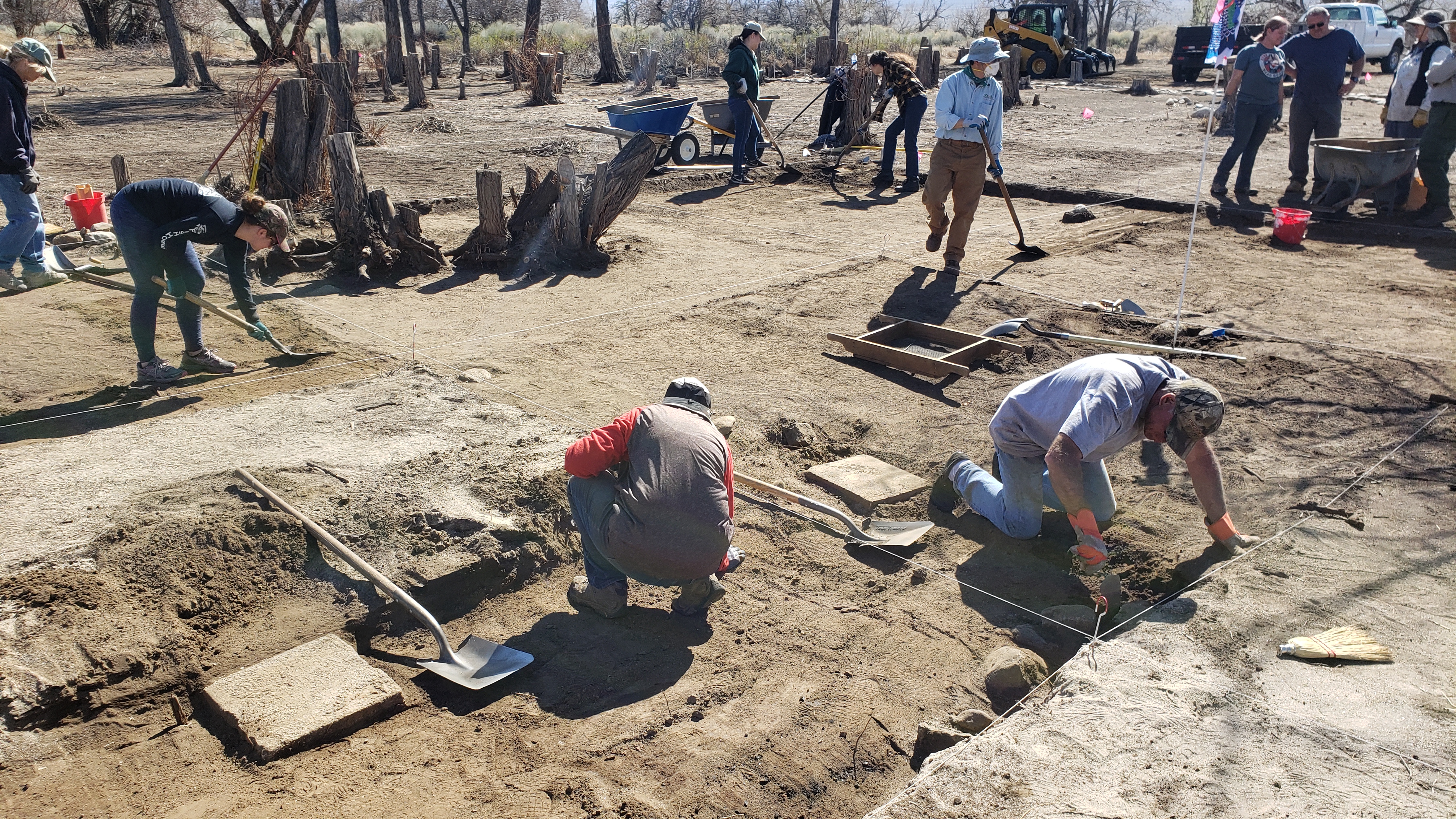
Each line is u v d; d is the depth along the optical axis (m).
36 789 2.97
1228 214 11.14
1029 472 4.34
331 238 8.86
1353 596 3.84
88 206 9.04
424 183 12.48
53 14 36.53
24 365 6.08
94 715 3.27
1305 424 5.66
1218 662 3.42
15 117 7.04
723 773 3.15
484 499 4.41
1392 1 38.00
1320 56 11.10
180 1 35.59
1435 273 8.89
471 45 35.06
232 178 10.38
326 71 15.38
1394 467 5.07
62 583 3.54
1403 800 2.73
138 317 5.62
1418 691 3.24
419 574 3.97
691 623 3.96
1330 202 11.04
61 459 4.61
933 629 3.93
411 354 6.54
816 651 3.79
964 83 8.30
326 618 3.80
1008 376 6.46
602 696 3.53
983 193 13.05
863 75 15.54
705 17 43.44
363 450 4.81
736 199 12.48
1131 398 3.90
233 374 6.03
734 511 4.75
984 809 2.73
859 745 3.30
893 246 9.98
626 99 23.72
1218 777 2.83
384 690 3.40
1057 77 29.61
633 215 11.37
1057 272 8.98
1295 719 3.10
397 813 2.94
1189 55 27.55
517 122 19.14
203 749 3.18
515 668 3.56
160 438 4.91
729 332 7.23
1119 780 2.83
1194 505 4.78
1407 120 11.46
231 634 3.68
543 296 8.05
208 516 3.97
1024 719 3.11
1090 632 3.85
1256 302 8.08
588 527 3.79
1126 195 12.09
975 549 4.54
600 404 5.80
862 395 6.16
